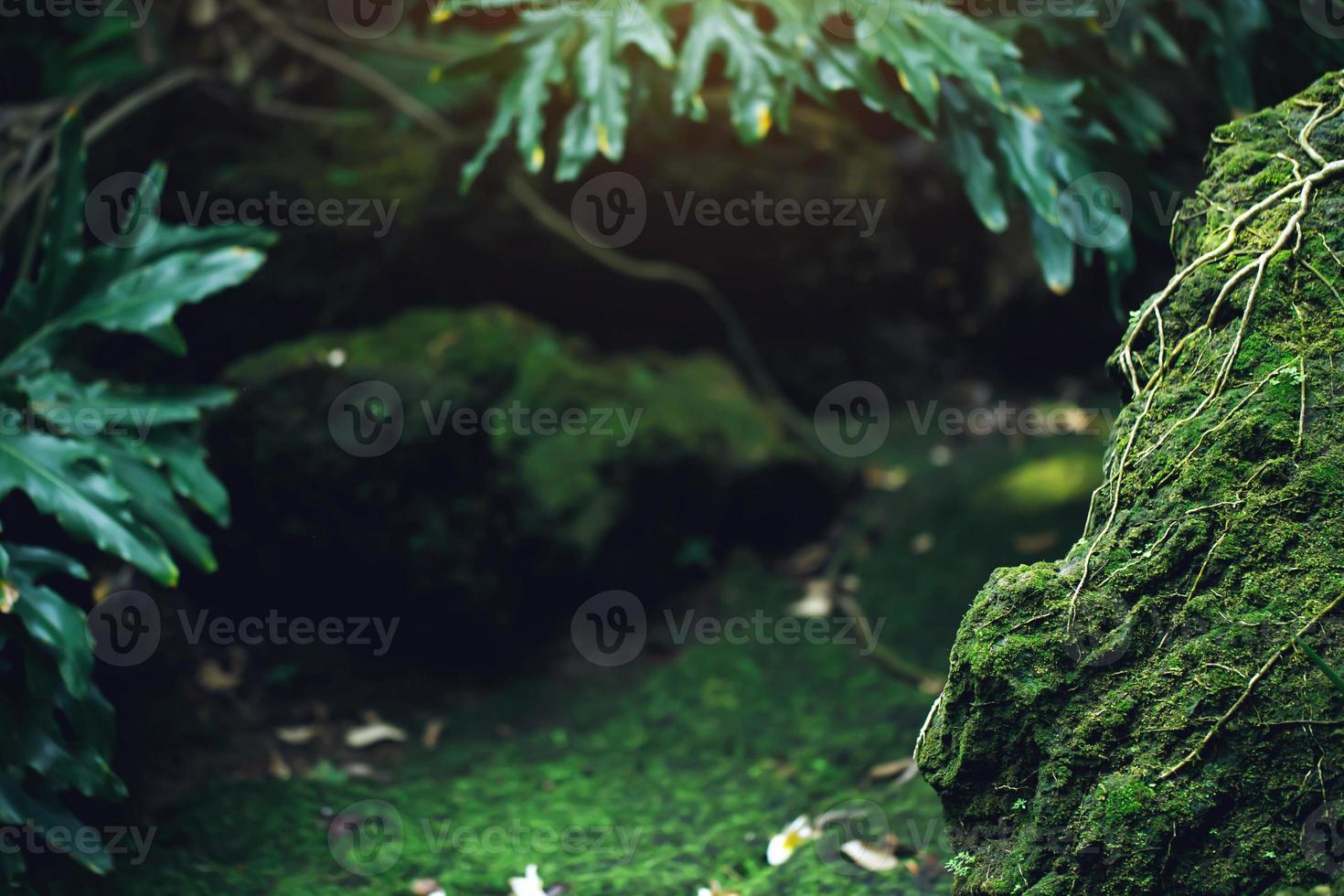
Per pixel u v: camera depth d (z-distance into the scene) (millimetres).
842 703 2697
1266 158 1621
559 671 3045
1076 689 1403
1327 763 1259
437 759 2660
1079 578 1456
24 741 1933
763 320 4309
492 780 2543
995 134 2359
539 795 2465
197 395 2311
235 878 2115
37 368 2244
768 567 3486
